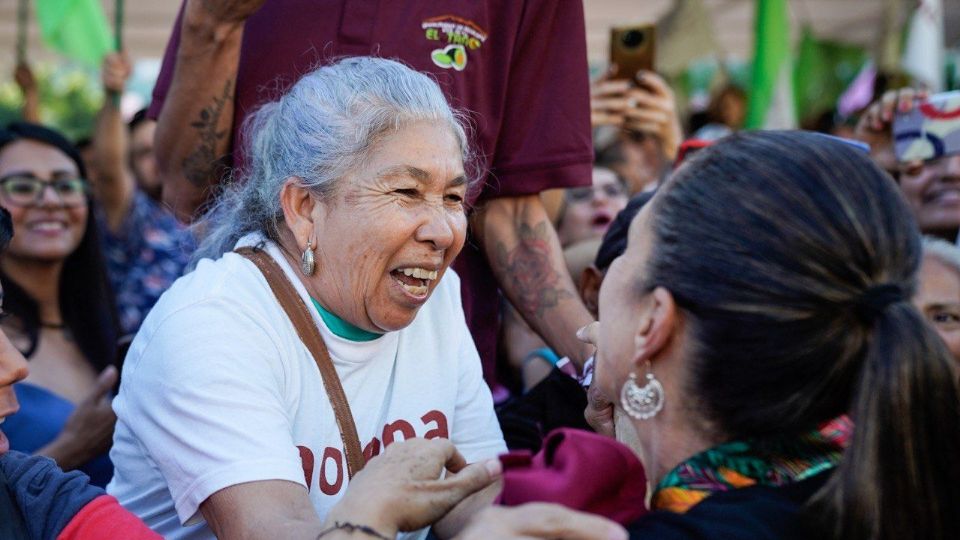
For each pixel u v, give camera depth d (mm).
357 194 1934
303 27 2455
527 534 1373
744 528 1359
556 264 2592
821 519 1354
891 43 5094
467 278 2646
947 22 6578
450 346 2189
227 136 2473
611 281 1539
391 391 2100
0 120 9000
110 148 4707
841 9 6145
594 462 1467
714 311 1384
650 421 1499
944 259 2547
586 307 2670
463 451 2193
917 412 1331
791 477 1445
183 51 2381
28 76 5496
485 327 2680
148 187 4738
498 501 1522
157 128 2551
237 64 2408
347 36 2436
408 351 2131
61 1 5078
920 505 1341
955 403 1354
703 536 1355
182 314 1925
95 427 2746
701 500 1430
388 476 1516
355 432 1998
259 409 1847
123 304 4516
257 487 1775
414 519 1500
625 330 1499
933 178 3287
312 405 1976
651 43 3441
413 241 1951
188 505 1827
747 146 1448
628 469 1483
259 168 2096
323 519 1964
